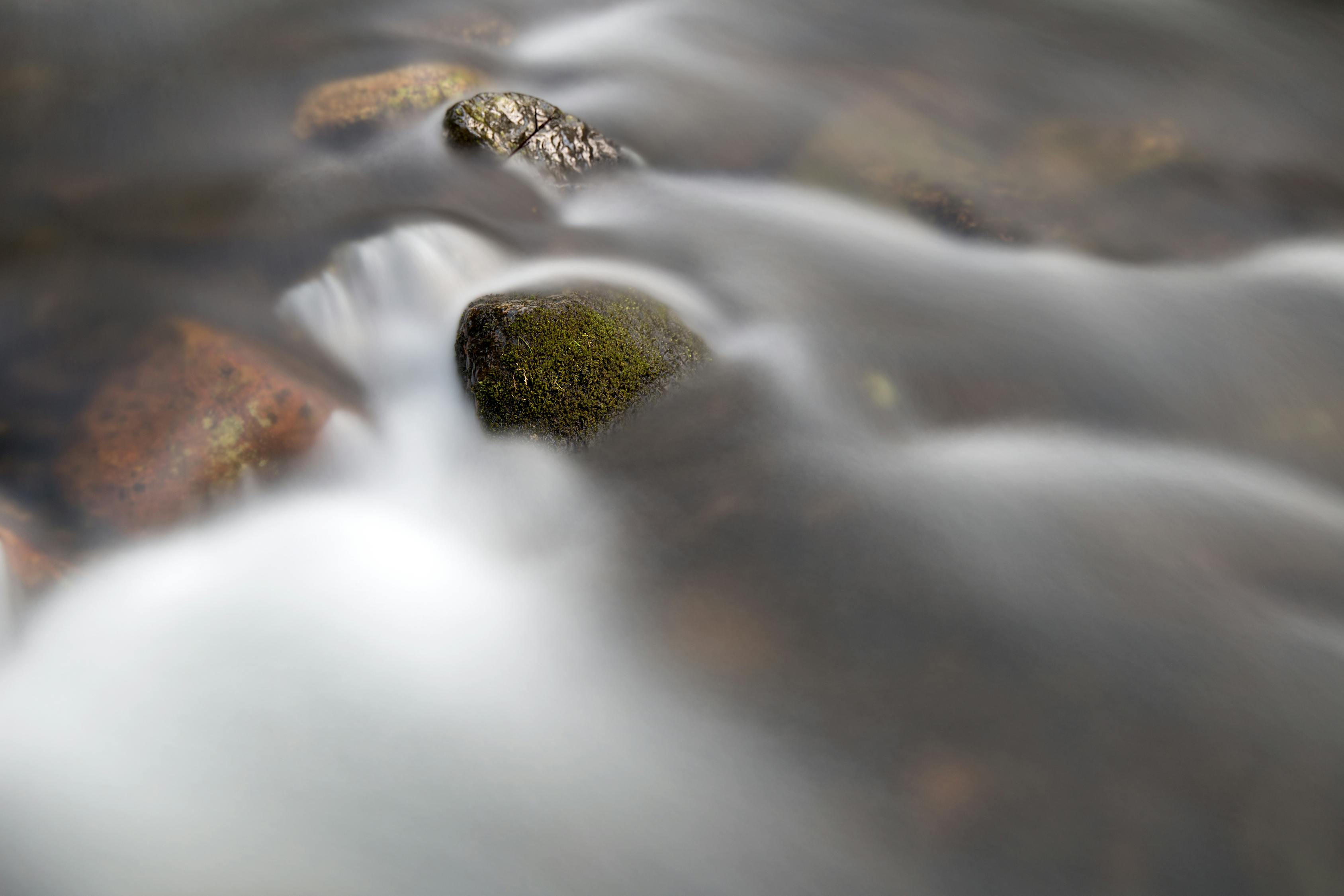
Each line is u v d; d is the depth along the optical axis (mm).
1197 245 2031
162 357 1783
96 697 1656
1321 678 1647
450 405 1823
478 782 1627
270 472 1747
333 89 2100
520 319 1775
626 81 2268
